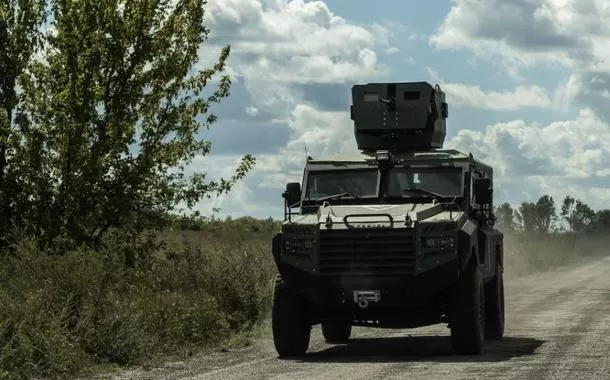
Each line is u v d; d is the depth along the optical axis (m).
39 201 19.33
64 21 18.92
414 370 13.20
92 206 19.33
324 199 16.44
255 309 20.38
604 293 30.25
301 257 14.94
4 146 19.34
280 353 15.40
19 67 19.59
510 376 12.42
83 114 18.97
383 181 16.42
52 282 15.91
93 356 14.60
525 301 26.98
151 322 16.59
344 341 18.09
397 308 14.97
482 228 17.28
